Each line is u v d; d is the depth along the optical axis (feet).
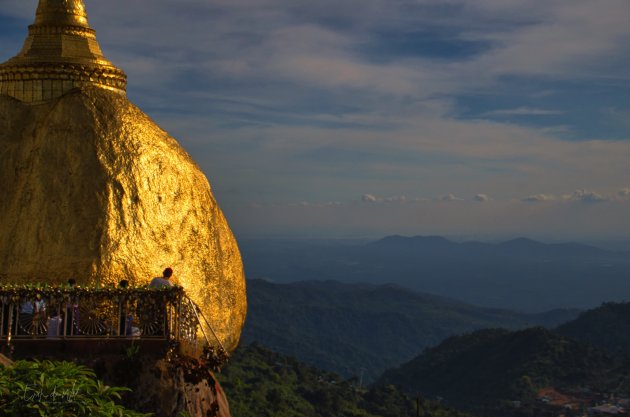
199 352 68.85
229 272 74.08
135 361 61.87
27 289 61.05
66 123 69.72
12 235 65.87
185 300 64.49
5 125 70.74
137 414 47.39
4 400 43.83
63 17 76.64
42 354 60.90
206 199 73.36
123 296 62.54
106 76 74.54
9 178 68.33
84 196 66.85
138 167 69.10
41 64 72.74
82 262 65.05
